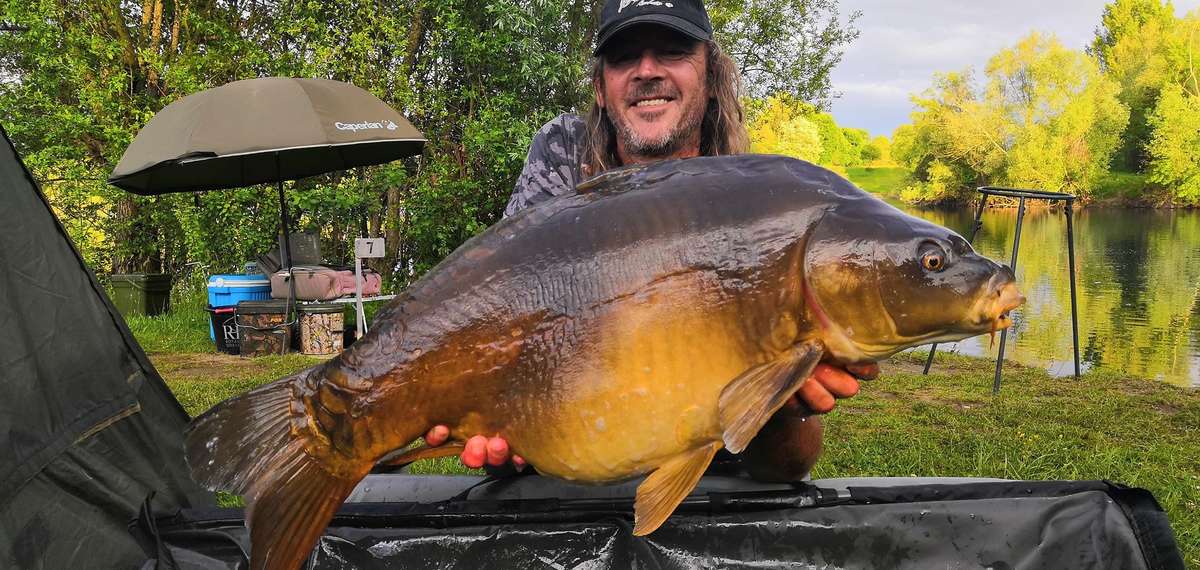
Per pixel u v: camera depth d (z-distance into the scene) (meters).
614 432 1.47
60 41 11.49
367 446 1.56
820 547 2.08
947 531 2.07
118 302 11.14
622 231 1.49
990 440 4.90
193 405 5.78
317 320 8.34
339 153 8.95
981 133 38.81
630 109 2.50
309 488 1.58
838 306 1.43
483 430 1.55
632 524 2.11
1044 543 2.03
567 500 2.14
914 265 1.41
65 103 12.19
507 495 2.36
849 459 4.41
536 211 1.57
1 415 2.17
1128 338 10.66
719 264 1.45
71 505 2.32
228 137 7.21
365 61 11.15
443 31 10.88
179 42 12.24
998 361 6.60
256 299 8.82
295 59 11.48
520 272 1.52
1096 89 37.81
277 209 10.91
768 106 13.68
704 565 2.08
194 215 10.95
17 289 2.26
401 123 8.11
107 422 2.45
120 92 11.41
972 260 1.42
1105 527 2.01
